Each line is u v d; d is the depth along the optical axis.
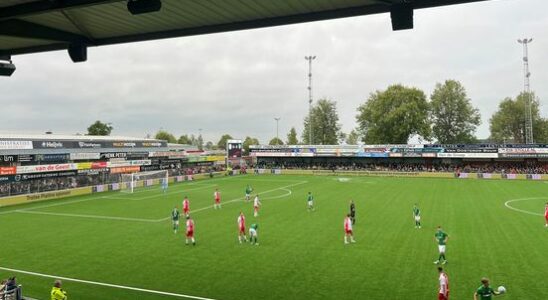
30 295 18.12
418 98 104.12
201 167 89.19
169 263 22.72
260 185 67.38
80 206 45.81
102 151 66.19
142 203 47.84
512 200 46.50
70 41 11.24
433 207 41.38
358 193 54.50
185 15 9.93
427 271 20.69
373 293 17.80
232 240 28.19
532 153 78.56
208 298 17.45
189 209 42.81
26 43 11.62
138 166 70.44
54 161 57.38
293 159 101.44
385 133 105.94
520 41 85.94
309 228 31.78
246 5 9.30
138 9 8.55
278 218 36.41
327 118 128.00
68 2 8.72
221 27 10.59
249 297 17.52
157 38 11.24
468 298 17.12
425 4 8.53
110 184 61.44
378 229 30.88
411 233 29.41
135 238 29.20
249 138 176.88
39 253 25.17
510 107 113.31
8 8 9.18
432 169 85.00
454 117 109.75
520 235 28.50
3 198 46.22
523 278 19.50
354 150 92.31
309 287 18.64
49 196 51.88
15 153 51.88
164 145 84.75
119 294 18.03
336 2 9.08
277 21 10.07
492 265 21.56
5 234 30.97
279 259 23.25
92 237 29.67
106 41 11.70
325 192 56.34
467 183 67.44
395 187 61.41
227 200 49.56
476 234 28.88
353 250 24.97
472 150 82.62
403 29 8.85
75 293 18.23
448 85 109.56
